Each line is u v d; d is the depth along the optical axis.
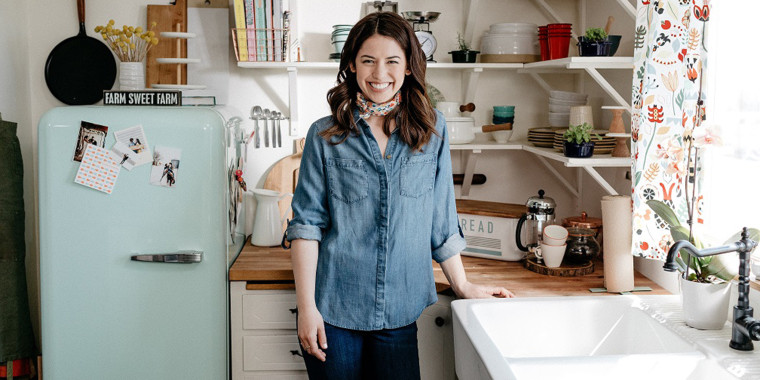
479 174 2.86
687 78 1.77
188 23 2.76
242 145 2.60
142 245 2.21
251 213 2.84
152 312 2.24
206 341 2.26
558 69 2.72
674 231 1.72
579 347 1.89
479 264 2.45
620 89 2.49
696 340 1.60
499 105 2.86
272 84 2.80
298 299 1.81
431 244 2.00
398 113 1.82
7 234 2.59
